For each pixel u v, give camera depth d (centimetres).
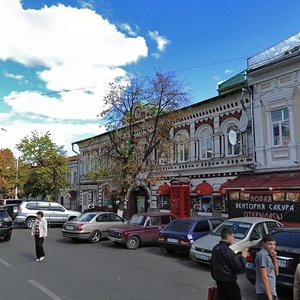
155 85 2256
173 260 1288
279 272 803
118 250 1518
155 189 2764
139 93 2255
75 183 4256
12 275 984
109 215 1858
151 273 1052
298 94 1800
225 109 2231
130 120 2245
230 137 2112
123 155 2256
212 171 2275
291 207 1680
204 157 2380
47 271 1044
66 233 1775
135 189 2852
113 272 1050
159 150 2319
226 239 606
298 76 1806
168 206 2642
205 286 901
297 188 1650
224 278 577
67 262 1201
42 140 3659
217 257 594
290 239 824
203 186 2292
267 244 611
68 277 967
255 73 1983
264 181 1812
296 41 1823
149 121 2325
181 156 2564
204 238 1205
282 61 1831
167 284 915
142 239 1574
